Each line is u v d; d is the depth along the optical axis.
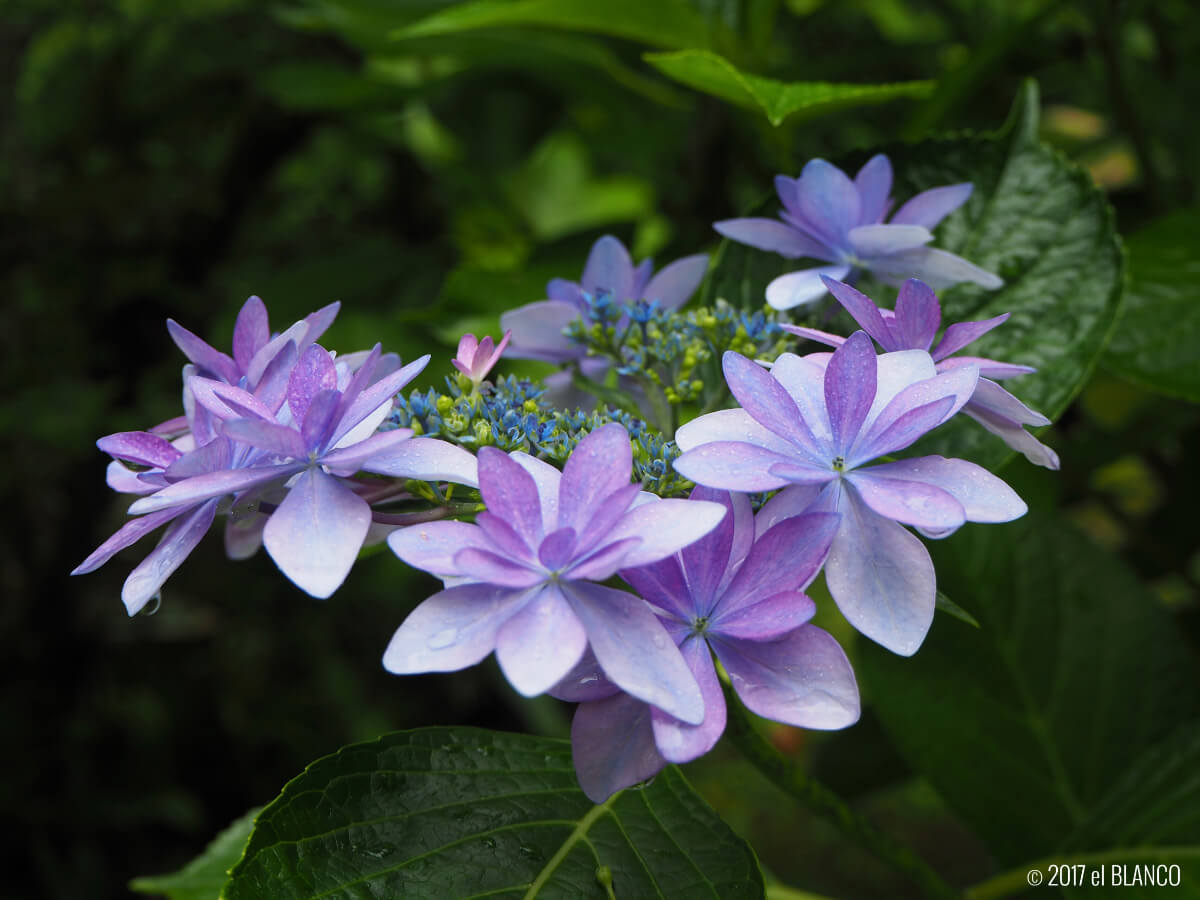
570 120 0.86
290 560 0.34
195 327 1.14
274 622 1.21
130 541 0.36
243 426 0.34
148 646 1.17
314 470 0.35
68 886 1.08
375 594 1.20
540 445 0.38
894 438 0.34
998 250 0.45
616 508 0.33
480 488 0.33
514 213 0.89
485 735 0.39
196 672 1.18
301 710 1.17
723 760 1.13
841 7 0.79
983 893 0.47
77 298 1.12
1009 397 0.35
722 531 0.34
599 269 0.43
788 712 0.33
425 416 0.38
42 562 1.12
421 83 0.72
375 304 0.79
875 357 0.34
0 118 1.09
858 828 0.42
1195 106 0.66
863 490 0.34
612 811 0.38
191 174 1.11
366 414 0.35
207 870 0.48
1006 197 0.45
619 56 0.69
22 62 1.08
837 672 0.33
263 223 1.16
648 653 0.33
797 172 0.58
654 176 0.77
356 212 1.15
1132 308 0.47
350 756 0.38
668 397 0.41
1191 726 0.47
